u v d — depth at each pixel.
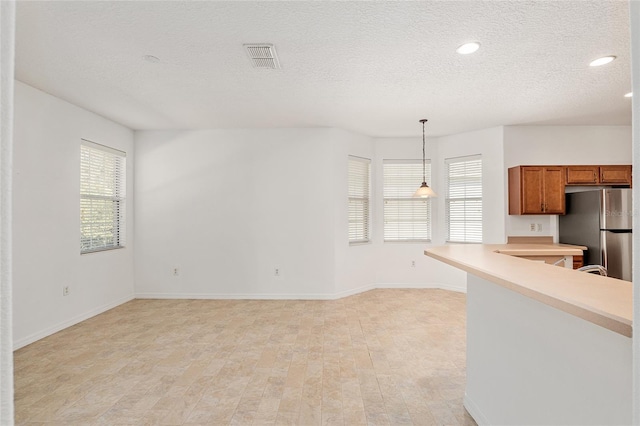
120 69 3.02
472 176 5.27
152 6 2.12
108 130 4.54
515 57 2.80
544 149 4.88
